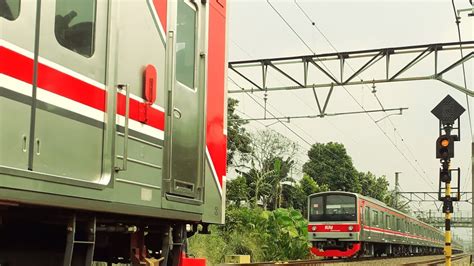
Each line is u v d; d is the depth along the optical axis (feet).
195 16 20.12
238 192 118.01
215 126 21.12
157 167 17.06
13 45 11.83
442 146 46.80
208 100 20.65
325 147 200.95
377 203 103.40
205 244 72.54
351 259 88.74
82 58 14.05
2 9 11.62
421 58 64.13
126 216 16.89
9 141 11.59
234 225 87.92
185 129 18.88
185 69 19.22
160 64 17.54
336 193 91.25
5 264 14.48
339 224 89.56
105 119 14.73
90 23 14.48
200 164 19.74
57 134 13.00
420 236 153.07
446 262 48.60
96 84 14.52
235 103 132.77
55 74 13.07
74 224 13.98
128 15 16.07
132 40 16.19
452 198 47.62
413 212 255.70
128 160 15.61
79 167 13.66
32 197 12.10
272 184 140.36
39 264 15.26
